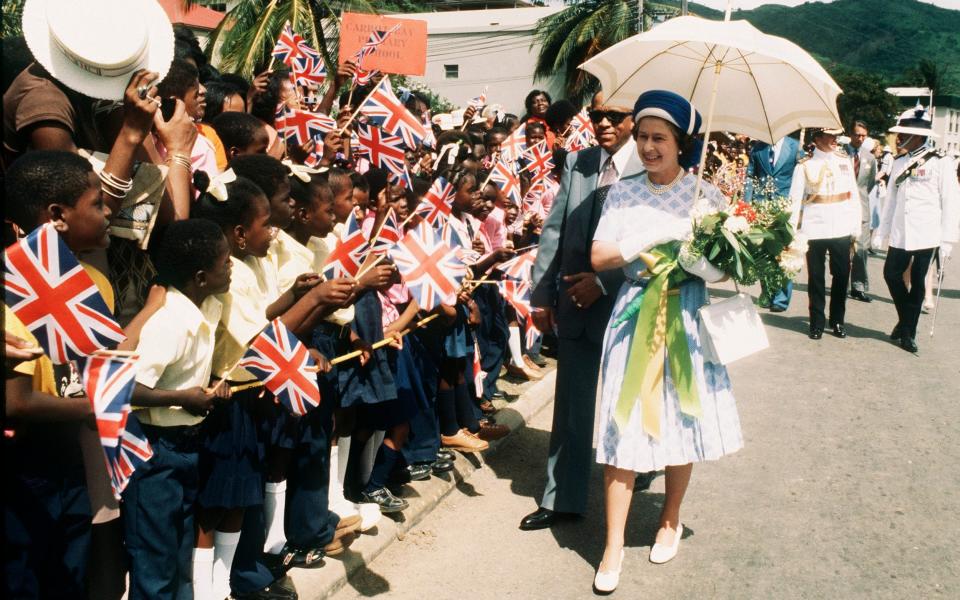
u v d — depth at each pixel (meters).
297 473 3.58
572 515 4.60
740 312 3.82
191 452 2.94
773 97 4.32
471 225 5.51
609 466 3.93
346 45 6.37
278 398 3.05
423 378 4.71
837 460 5.40
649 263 3.80
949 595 3.88
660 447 3.82
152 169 2.93
